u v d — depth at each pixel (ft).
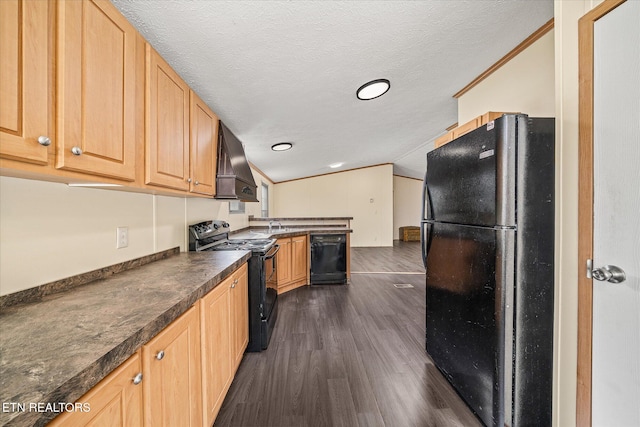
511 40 6.54
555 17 4.09
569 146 3.97
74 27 2.88
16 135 2.31
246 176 9.34
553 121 4.22
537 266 4.26
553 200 4.25
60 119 2.74
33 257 3.36
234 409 5.19
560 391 4.14
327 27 5.24
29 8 2.42
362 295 12.25
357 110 10.17
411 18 5.33
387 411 5.12
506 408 4.30
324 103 9.00
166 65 4.84
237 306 6.07
